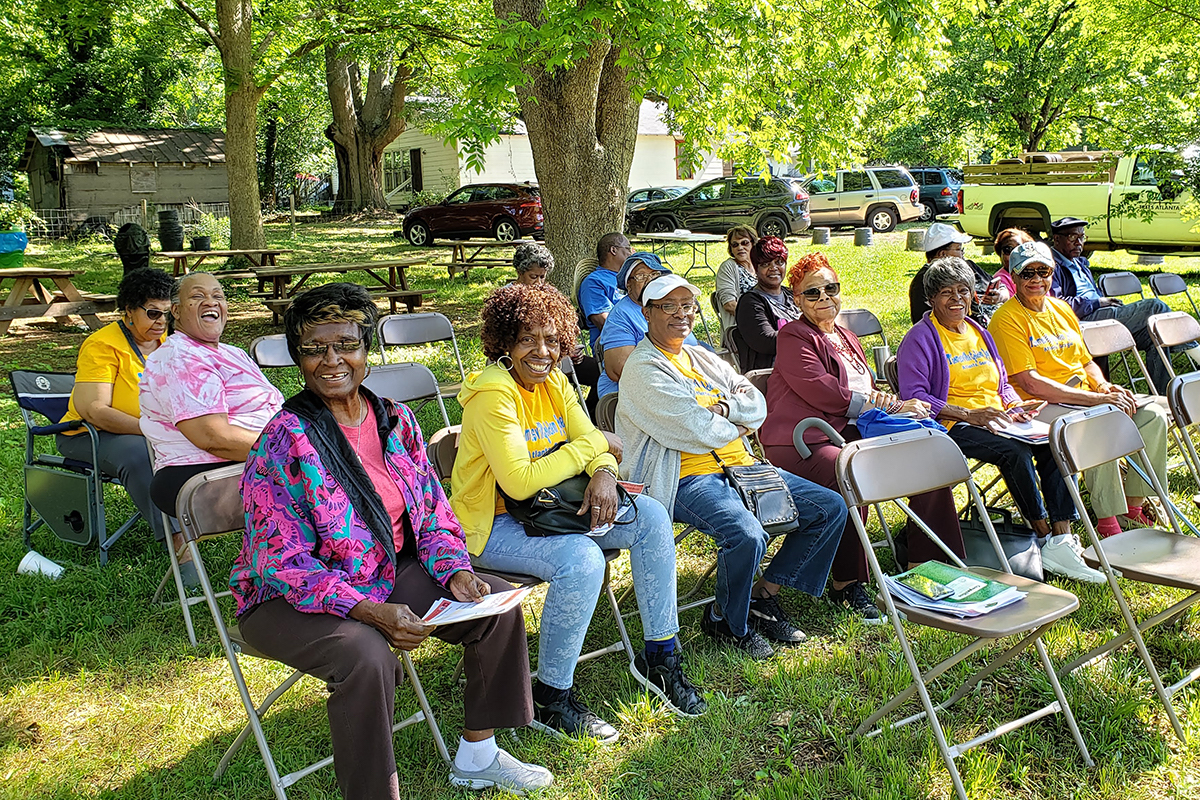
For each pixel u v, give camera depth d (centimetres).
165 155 2758
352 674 255
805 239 2111
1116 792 292
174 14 2094
